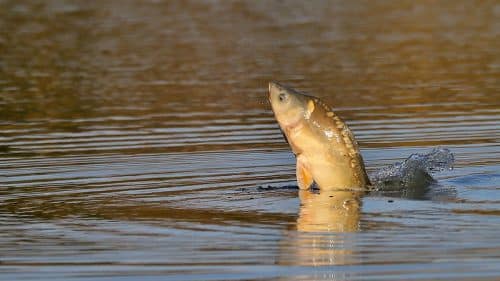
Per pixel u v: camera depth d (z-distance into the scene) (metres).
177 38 91.94
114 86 70.06
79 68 77.62
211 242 33.59
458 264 30.52
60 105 63.72
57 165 46.88
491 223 34.88
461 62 77.62
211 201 39.44
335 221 35.81
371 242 33.03
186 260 31.75
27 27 99.62
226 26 99.12
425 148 49.16
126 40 91.06
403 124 55.53
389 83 69.38
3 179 44.19
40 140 53.22
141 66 77.94
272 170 45.16
